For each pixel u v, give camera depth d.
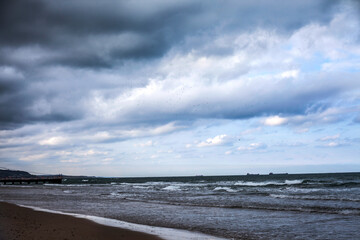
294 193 33.59
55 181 104.19
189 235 12.41
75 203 27.52
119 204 26.31
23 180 102.19
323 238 11.84
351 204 21.78
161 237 11.90
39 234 11.34
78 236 11.37
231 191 41.16
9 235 10.84
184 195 36.34
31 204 26.64
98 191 49.56
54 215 17.84
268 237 12.12
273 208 20.78
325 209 19.62
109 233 12.41
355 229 13.34
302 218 16.62
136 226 14.62
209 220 16.70
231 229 13.90
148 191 47.22
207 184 70.50
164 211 21.03
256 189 43.69
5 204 24.12
